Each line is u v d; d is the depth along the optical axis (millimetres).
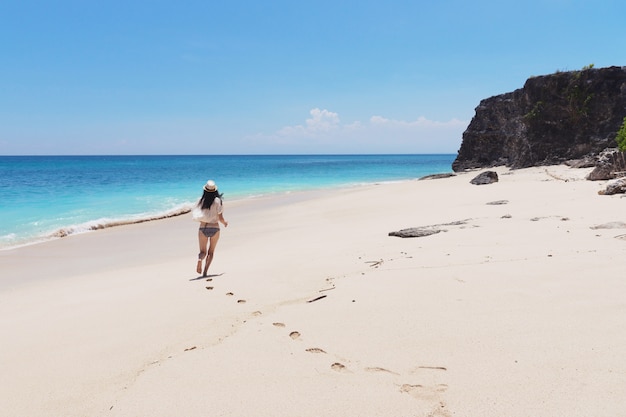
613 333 3871
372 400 3221
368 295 5633
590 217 10828
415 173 75125
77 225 18641
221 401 3324
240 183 49406
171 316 5516
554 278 5594
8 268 11688
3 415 3377
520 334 4059
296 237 13906
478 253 7602
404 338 4223
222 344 4434
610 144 36188
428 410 3043
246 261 9672
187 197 32844
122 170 84188
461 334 4188
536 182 25922
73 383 3836
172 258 12305
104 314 5793
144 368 4047
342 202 25125
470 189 25406
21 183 46406
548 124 40688
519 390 3152
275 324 4887
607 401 2896
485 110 52781
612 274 5535
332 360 3914
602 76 37812
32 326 5504
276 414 3109
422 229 11016
